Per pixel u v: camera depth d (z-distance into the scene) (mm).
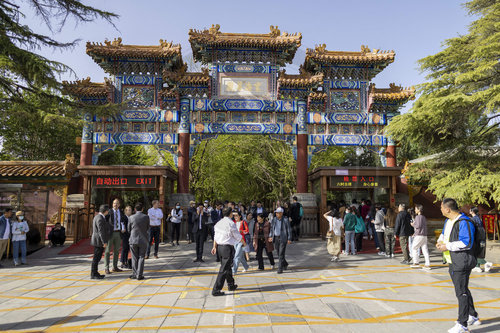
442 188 11242
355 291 5258
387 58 15086
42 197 11477
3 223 8383
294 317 3953
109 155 17047
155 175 9953
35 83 10562
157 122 14742
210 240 10000
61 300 4859
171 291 4898
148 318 3865
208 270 6184
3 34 9945
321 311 4207
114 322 3764
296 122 14914
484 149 11875
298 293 4984
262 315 3979
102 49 14195
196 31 13469
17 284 6137
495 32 11328
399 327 3785
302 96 14891
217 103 14539
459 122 11602
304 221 10359
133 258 5824
